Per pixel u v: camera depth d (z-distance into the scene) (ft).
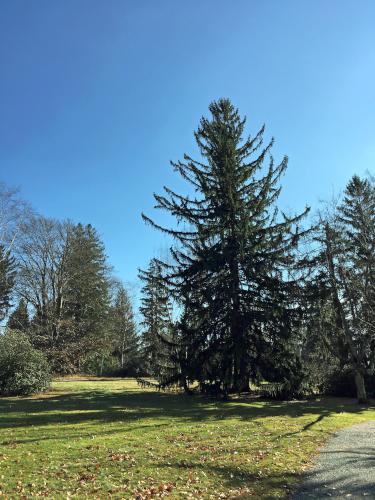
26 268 132.05
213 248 80.33
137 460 30.40
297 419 52.47
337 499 22.43
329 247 78.64
